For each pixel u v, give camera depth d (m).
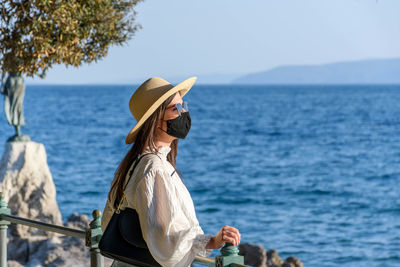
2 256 6.00
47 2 7.81
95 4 8.74
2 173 16.62
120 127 89.19
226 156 58.59
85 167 47.97
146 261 3.31
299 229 28.09
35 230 15.44
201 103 182.00
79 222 16.89
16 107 16.88
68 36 8.29
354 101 194.12
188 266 3.21
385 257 23.00
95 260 4.53
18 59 8.56
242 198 36.72
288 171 48.72
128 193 3.28
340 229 28.09
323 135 81.19
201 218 31.22
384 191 39.62
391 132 85.56
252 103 182.12
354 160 56.31
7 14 8.07
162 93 3.48
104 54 9.30
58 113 124.69
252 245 17.23
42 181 16.89
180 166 51.53
